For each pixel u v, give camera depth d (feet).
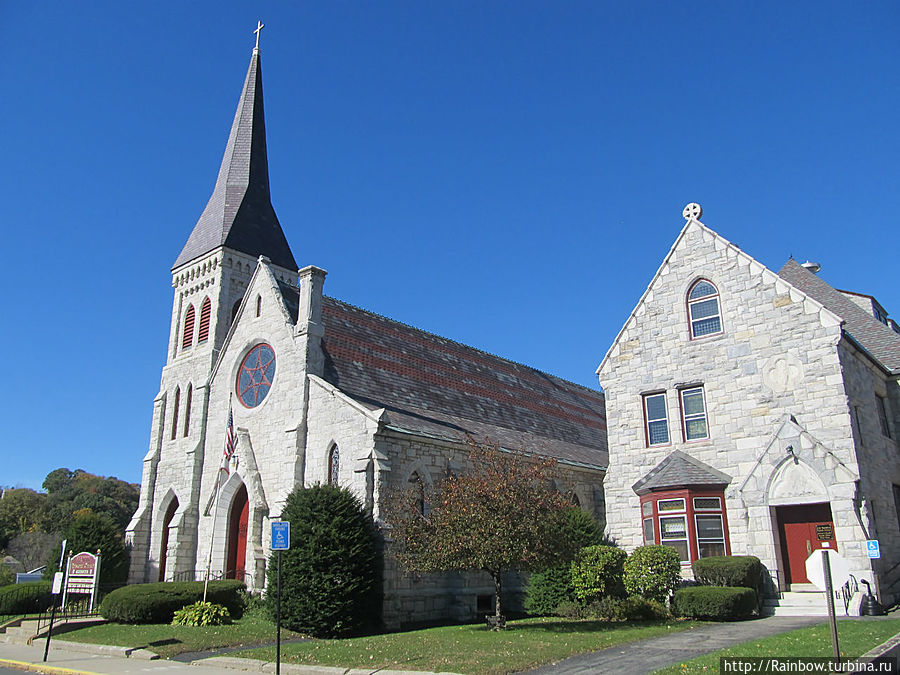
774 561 78.59
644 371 96.53
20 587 103.76
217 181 159.12
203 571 108.99
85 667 60.85
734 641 55.62
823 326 82.53
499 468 74.90
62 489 328.49
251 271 144.05
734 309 90.07
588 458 128.67
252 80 167.12
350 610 74.28
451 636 66.49
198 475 118.21
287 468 95.55
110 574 114.83
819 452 78.02
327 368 103.04
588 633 63.98
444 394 119.65
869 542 68.23
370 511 83.76
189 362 134.82
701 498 84.99
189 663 61.52
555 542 71.56
